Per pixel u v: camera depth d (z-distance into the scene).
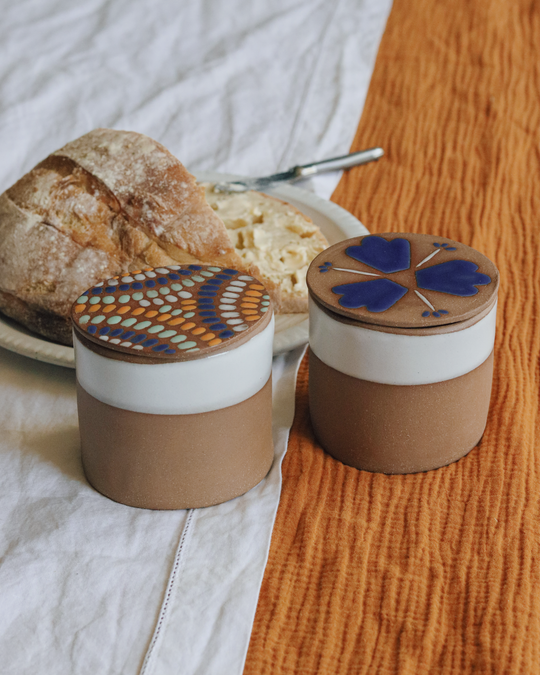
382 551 0.65
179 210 0.79
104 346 0.63
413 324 0.64
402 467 0.69
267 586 0.63
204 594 0.63
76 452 0.71
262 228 0.87
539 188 0.99
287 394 0.75
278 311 0.82
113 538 0.65
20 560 0.64
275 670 0.60
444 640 0.61
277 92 1.17
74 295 0.77
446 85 1.18
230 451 0.66
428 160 1.04
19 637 0.61
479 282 0.67
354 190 1.00
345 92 1.15
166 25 1.32
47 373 0.78
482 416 0.70
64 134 1.09
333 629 0.61
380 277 0.68
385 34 1.31
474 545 0.65
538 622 0.61
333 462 0.70
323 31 1.29
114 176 0.79
